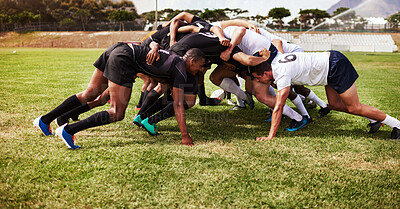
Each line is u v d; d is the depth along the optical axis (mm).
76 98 3150
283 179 2410
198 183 2303
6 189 2139
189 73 3209
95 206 1992
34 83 6898
